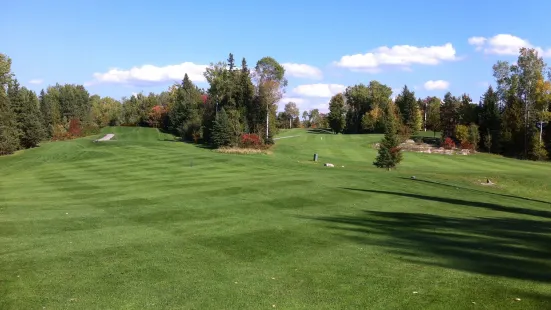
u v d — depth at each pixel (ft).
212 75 257.55
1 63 195.72
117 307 22.15
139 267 29.58
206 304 22.61
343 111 435.94
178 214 52.03
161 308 22.04
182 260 31.53
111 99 522.88
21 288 25.00
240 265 30.30
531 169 169.27
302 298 23.50
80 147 195.62
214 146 212.84
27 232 42.04
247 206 57.77
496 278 27.02
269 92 241.14
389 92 439.22
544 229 46.83
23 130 215.51
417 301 22.94
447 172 130.93
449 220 51.06
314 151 215.92
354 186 80.69
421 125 403.54
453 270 28.96
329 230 43.04
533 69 249.34
